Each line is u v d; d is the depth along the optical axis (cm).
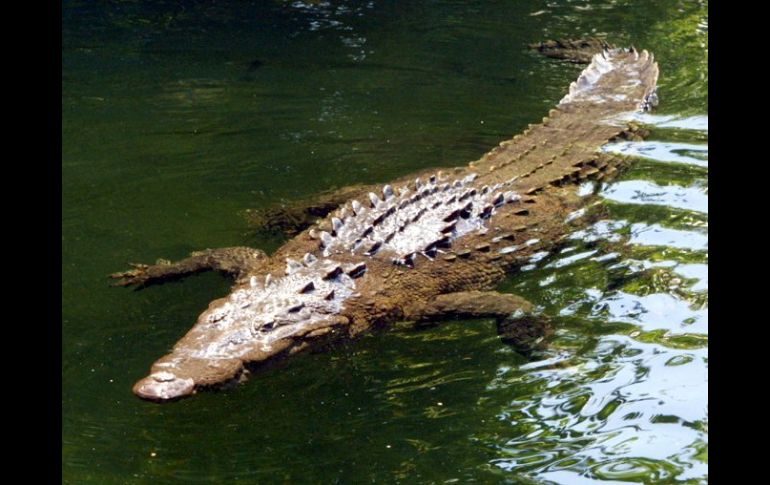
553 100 1362
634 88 1347
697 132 1223
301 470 684
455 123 1291
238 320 802
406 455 696
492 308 878
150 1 1770
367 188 1091
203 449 707
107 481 668
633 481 649
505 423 727
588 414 729
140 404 746
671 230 994
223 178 1139
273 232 1017
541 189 1059
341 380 796
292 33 1619
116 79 1421
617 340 821
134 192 1101
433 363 818
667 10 1727
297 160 1187
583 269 937
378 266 908
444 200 1015
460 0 1784
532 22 1675
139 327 839
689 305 865
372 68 1472
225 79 1423
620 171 1118
